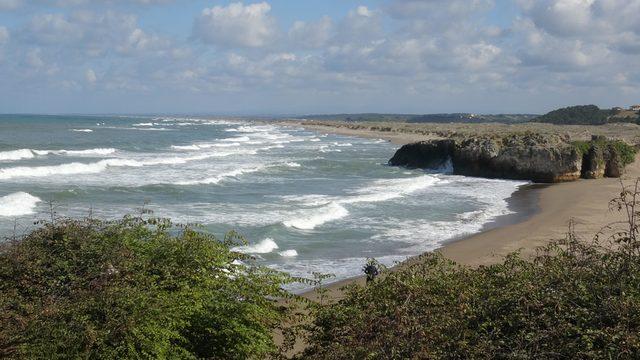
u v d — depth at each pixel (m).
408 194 33.91
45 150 56.56
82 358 6.82
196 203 29.28
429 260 8.59
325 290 9.71
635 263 6.75
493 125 140.38
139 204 28.52
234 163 50.50
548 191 35.56
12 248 8.30
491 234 22.75
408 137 103.94
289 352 9.79
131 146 67.38
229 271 9.20
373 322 6.78
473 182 40.22
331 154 65.12
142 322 7.26
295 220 24.44
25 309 7.42
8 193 30.28
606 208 28.36
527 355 5.75
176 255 8.70
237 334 8.16
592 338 5.72
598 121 135.62
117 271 8.06
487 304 6.67
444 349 6.24
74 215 24.89
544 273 6.96
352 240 21.98
